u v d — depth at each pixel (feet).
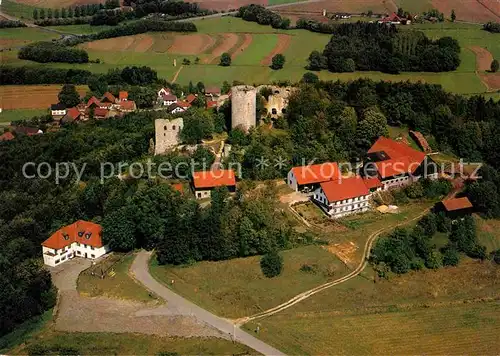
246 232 434.30
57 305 397.80
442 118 612.29
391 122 625.41
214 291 404.16
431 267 445.37
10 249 455.22
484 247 467.52
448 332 374.84
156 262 442.09
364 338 364.38
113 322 377.30
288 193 516.73
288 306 391.04
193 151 540.11
